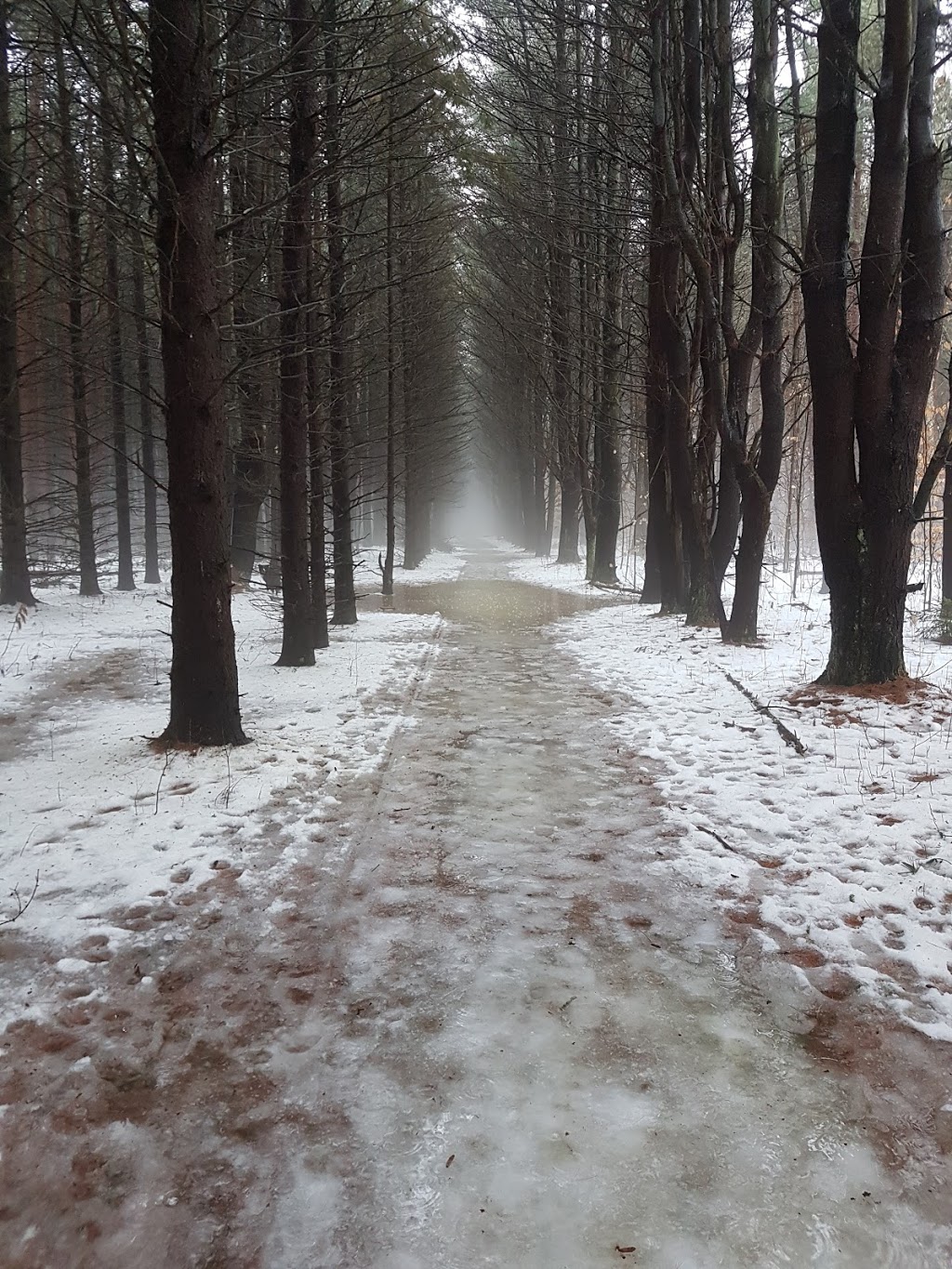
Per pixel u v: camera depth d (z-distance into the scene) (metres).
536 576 26.80
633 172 15.82
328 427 11.85
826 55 7.58
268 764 6.27
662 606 15.56
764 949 3.63
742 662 10.40
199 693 6.67
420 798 5.67
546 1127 2.55
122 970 3.46
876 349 7.47
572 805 5.53
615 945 3.70
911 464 7.73
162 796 5.53
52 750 6.64
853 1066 2.85
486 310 23.55
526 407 32.00
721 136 10.77
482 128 14.96
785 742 6.74
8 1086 2.73
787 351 19.94
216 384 6.36
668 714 8.00
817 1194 2.30
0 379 14.77
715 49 11.05
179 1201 2.29
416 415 21.45
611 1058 2.89
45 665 10.72
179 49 5.89
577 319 20.58
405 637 13.36
